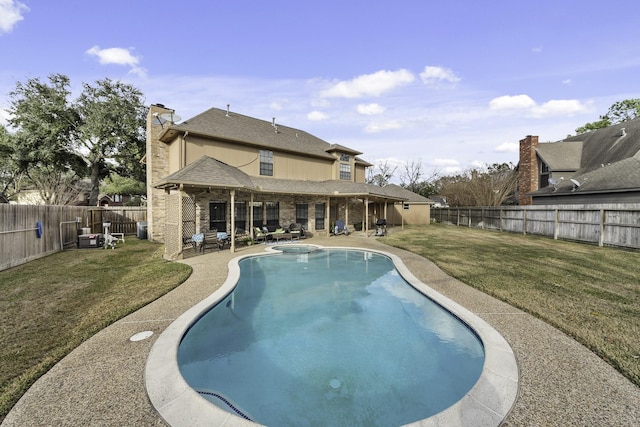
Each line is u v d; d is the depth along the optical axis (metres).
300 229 18.31
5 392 3.33
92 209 18.64
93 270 9.59
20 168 24.12
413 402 3.87
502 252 12.62
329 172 22.38
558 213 17.09
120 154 26.25
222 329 6.35
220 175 12.65
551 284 7.66
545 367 3.82
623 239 13.31
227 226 15.33
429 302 6.84
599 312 5.71
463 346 5.16
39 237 12.01
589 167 20.92
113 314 5.65
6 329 5.07
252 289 9.12
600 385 3.45
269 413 3.69
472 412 3.01
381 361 4.96
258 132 19.03
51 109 23.30
